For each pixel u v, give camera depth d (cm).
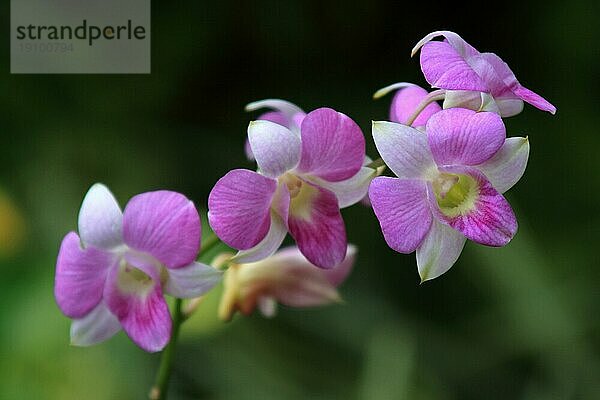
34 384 89
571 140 118
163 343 67
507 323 102
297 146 67
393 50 124
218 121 122
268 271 74
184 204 66
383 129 66
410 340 103
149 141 117
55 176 110
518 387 103
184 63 120
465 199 67
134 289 68
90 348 90
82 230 67
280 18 122
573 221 114
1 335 89
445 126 66
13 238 94
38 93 114
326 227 68
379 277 112
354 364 103
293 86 124
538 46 122
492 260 99
